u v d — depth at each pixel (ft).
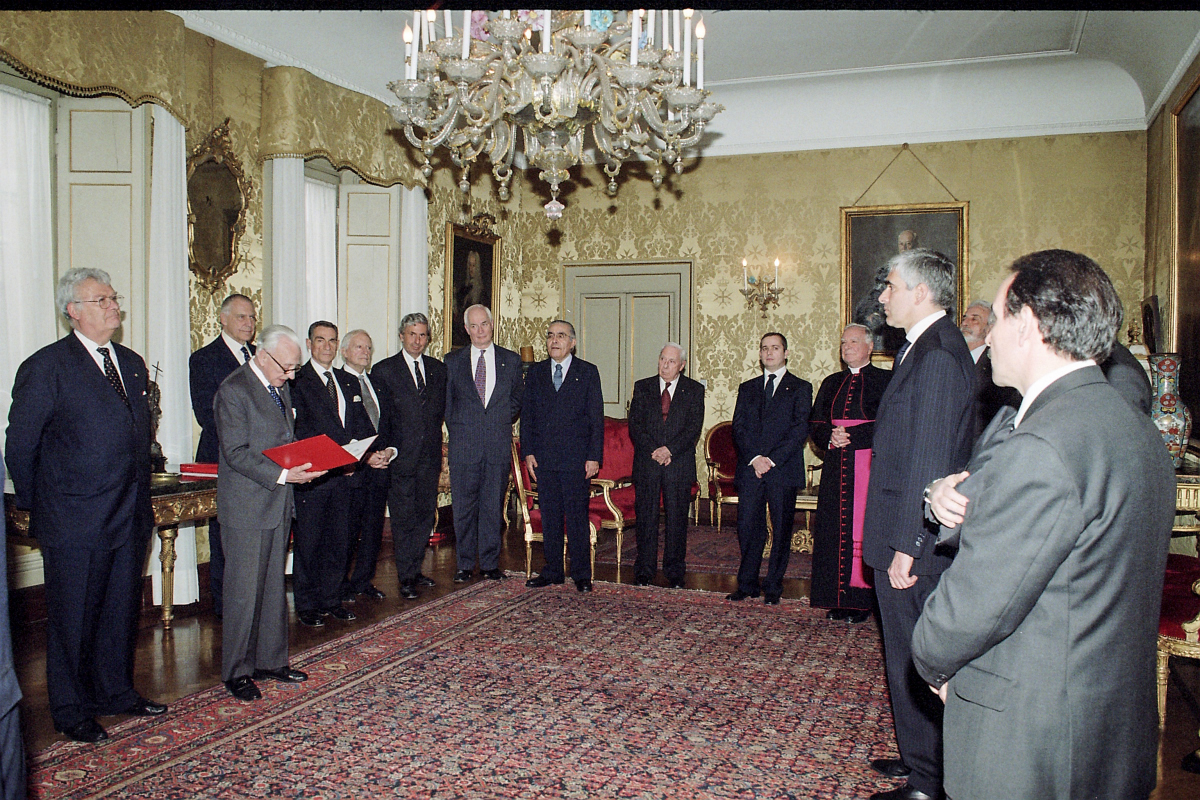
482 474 17.66
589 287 27.78
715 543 22.47
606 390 27.66
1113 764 4.16
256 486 10.92
